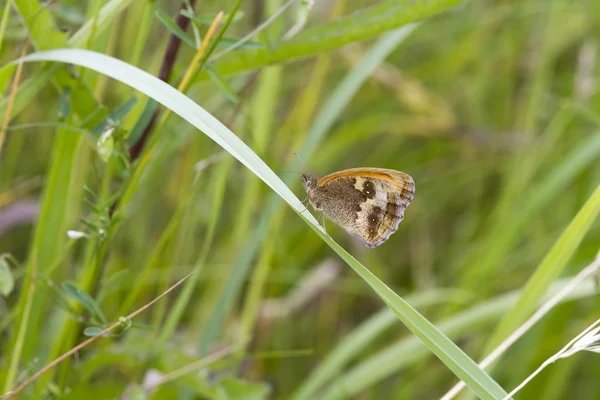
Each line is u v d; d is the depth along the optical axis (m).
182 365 0.46
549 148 0.53
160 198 0.54
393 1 0.45
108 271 0.51
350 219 0.48
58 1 0.48
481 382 0.43
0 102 0.45
